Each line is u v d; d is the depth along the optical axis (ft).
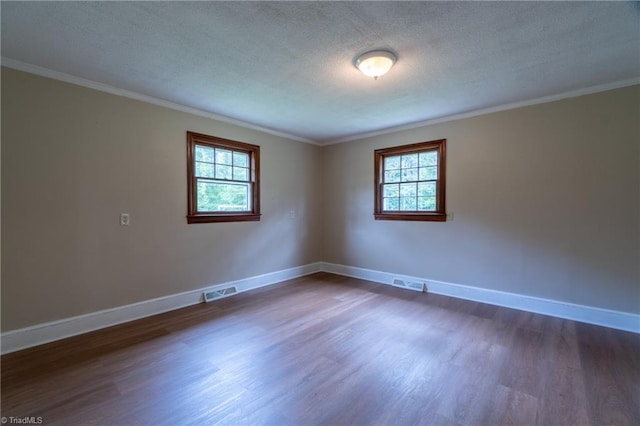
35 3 5.73
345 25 6.54
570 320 10.34
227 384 6.69
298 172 16.74
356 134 16.16
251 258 14.34
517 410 5.82
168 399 6.18
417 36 6.97
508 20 6.37
